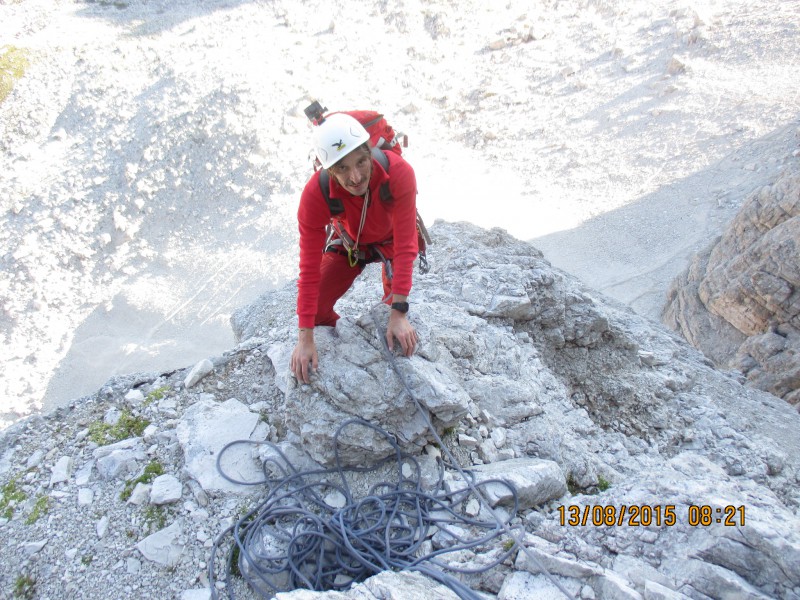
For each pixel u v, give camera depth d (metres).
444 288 5.82
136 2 30.06
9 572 3.96
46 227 20.45
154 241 20.62
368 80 26.86
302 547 3.79
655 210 20.84
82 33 27.38
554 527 3.78
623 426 5.62
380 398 3.99
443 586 3.43
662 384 5.97
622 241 20.09
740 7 28.92
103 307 19.11
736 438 5.50
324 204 3.50
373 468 4.14
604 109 25.53
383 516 3.84
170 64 24.98
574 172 23.08
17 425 4.90
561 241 20.48
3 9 28.72
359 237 3.82
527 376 5.05
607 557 3.60
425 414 3.96
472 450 4.29
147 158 21.69
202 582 3.79
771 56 25.78
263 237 20.38
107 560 3.92
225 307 18.77
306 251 3.68
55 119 23.86
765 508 3.72
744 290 12.84
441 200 22.39
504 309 5.46
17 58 25.53
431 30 30.36
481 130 25.41
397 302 3.88
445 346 4.77
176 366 17.45
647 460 5.02
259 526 3.89
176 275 19.86
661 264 19.02
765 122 22.94
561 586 3.36
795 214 12.60
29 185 21.64
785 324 12.29
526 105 26.41
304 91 24.52
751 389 7.03
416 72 27.88
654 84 25.89
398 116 25.86
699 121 23.80
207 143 22.20
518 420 4.58
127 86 24.44
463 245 6.50
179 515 4.10
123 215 20.89
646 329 7.11
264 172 21.78
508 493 3.90
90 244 20.27
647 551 3.58
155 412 4.83
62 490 4.36
